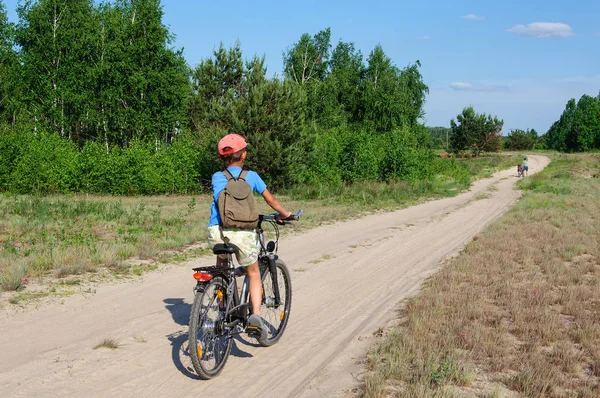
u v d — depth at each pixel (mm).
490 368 4570
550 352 5102
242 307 4797
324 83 57344
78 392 4156
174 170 27297
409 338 5203
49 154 24844
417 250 11625
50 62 38375
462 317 5977
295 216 5148
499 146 85438
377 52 64375
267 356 5145
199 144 29062
